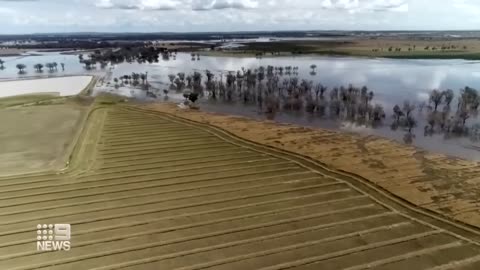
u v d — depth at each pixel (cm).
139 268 3195
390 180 4888
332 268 3188
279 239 3609
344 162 5556
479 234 3656
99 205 4256
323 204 4297
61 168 5275
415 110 9050
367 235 3672
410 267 3191
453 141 6825
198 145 6381
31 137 6669
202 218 3997
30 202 4297
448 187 4659
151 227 3822
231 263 3256
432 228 3778
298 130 7319
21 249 3422
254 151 6106
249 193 4581
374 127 7788
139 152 5984
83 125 7450
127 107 9219
